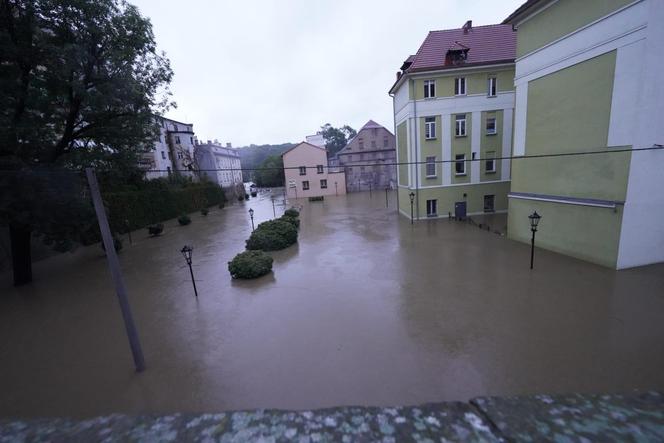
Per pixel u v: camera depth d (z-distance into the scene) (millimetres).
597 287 8953
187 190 35406
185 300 10477
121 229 22344
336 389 5727
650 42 8680
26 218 10070
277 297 10125
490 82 19516
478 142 20109
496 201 21078
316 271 12398
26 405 5910
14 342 8414
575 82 10797
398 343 7020
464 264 11852
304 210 31953
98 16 11117
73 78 11164
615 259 10047
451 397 5355
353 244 16375
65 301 11164
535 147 12773
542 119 12289
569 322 7336
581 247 11195
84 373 6793
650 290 8477
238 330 8172
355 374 6098
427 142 20203
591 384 5398
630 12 8977
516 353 6379
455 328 7453
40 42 10359
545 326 7250
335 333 7641
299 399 5543
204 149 48375
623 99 9406
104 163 13922
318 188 44812
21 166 9820
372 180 47781
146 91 13609
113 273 6375
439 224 19625
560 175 11773
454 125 19906
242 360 6836
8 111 10891
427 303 8844
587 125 10555
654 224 9883
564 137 11438
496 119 19844
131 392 6074
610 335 6727
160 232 23500
